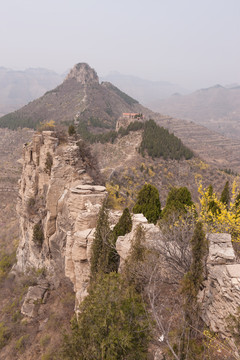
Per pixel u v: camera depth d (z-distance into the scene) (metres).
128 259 13.43
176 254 12.65
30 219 34.66
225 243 12.05
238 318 8.84
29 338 21.98
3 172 102.25
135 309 10.14
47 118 196.12
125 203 50.06
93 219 20.81
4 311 28.55
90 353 9.93
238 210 14.62
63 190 29.55
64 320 22.39
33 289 27.42
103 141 121.81
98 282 12.67
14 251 48.00
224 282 10.33
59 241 27.81
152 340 10.58
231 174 107.25
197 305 10.67
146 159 102.44
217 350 9.65
